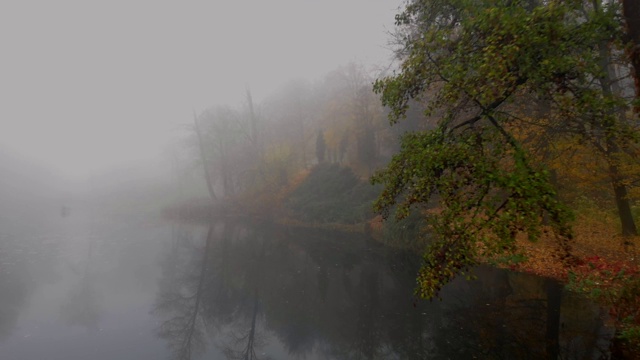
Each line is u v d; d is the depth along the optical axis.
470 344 8.78
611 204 16.83
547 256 13.68
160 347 10.16
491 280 13.07
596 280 10.89
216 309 13.12
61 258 20.89
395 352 9.03
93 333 11.09
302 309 12.62
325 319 11.63
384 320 11.05
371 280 15.21
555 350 7.93
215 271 18.05
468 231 5.47
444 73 6.46
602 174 13.75
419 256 17.94
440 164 5.59
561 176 15.69
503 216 4.89
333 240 24.50
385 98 7.19
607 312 9.26
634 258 11.66
